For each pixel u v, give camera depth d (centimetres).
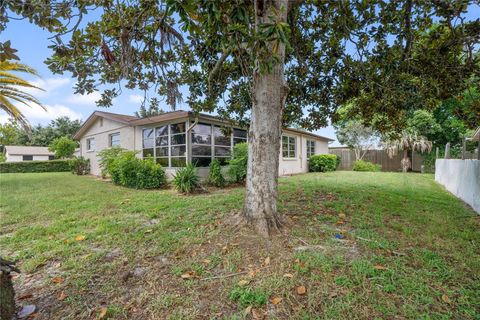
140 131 1065
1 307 166
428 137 1620
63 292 210
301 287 205
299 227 337
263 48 218
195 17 224
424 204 502
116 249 293
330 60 504
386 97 505
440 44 409
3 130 1378
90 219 420
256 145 323
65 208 502
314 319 171
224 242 293
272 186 324
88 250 292
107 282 223
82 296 204
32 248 300
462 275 222
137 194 668
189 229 347
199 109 571
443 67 420
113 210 482
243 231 313
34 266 254
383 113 583
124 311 185
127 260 263
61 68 327
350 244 289
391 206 475
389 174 1262
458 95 468
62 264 258
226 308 186
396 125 597
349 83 520
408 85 462
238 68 455
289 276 221
